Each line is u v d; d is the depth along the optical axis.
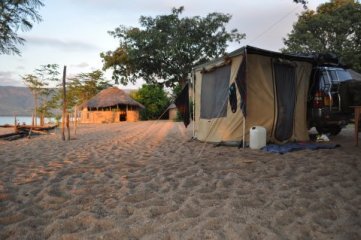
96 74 45.31
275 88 8.62
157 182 4.91
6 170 6.14
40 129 16.88
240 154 7.27
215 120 9.38
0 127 24.30
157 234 2.99
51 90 24.72
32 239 2.98
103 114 35.19
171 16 35.69
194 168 5.84
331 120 8.95
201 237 2.90
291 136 8.92
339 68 9.73
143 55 35.78
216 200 3.94
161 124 24.22
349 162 5.95
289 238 2.83
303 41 30.23
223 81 9.06
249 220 3.24
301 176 4.98
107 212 3.64
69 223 3.30
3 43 12.20
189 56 36.12
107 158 7.41
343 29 28.66
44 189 4.62
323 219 3.26
